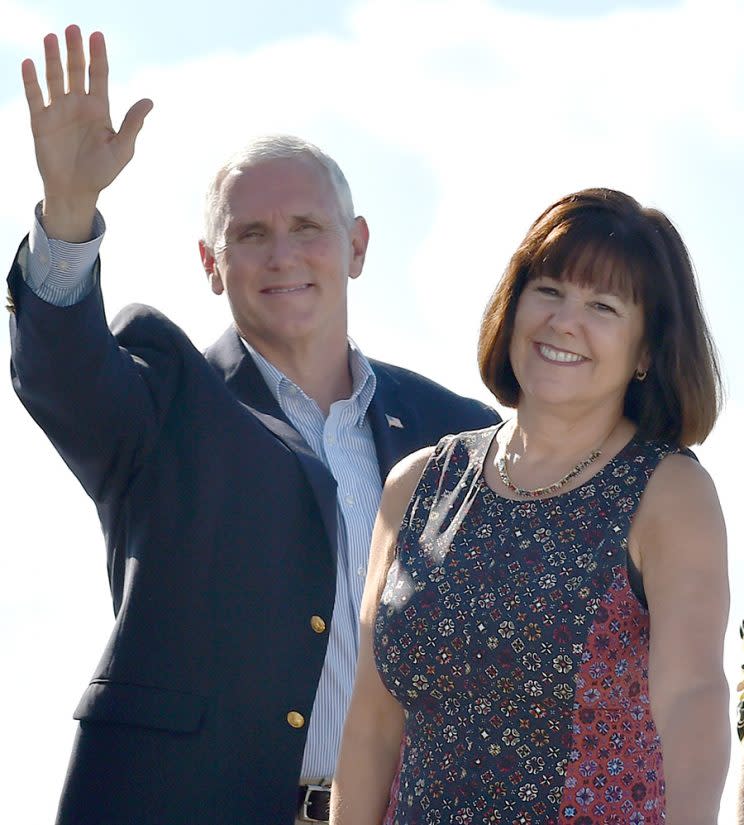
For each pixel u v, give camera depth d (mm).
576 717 8742
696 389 9148
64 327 11094
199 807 11008
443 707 9062
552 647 8781
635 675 8891
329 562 11578
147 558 11430
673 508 8914
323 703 11594
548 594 8867
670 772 8367
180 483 11531
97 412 11320
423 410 12953
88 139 11172
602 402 9297
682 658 8594
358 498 12281
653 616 8805
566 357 9180
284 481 11711
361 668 9734
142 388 11594
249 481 11625
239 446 11695
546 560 8961
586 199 9320
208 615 11289
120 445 11523
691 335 9203
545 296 9273
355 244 13273
